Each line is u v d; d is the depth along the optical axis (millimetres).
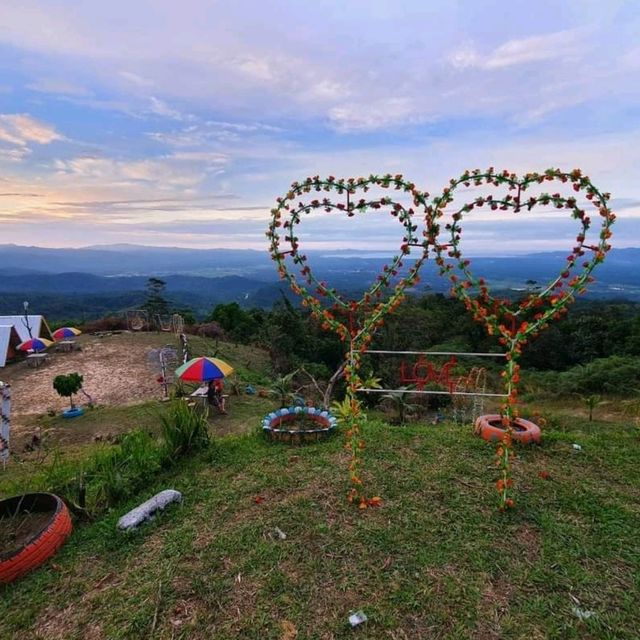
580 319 27047
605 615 2422
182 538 3229
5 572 2863
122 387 13430
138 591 2736
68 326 23781
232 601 2619
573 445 4656
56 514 3332
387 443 4824
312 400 11203
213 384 10906
